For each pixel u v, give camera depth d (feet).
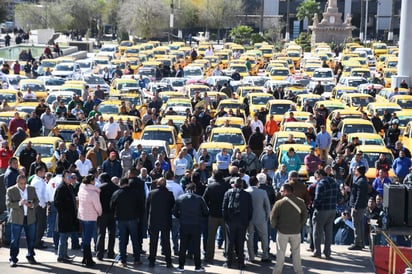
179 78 211.00
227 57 277.85
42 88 178.29
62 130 113.80
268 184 69.05
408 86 200.13
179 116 133.39
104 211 65.05
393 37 409.28
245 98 159.63
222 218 64.90
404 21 200.34
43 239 72.02
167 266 64.08
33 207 63.62
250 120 123.44
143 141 109.19
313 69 244.22
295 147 104.42
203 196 65.51
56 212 69.15
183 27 407.23
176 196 67.31
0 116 127.03
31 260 64.34
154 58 264.52
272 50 307.58
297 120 132.26
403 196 59.11
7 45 329.93
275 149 111.34
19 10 388.57
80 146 103.24
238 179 63.10
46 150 102.27
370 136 114.93
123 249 64.13
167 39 395.96
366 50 306.14
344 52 297.94
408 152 100.53
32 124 118.21
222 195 64.54
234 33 394.32
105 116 131.75
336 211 71.20
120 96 164.76
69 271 62.59
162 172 80.84
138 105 162.20
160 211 63.46
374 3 452.76
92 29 410.52
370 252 68.80
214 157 104.47
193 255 66.13
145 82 207.41
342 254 68.23
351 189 74.84
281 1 454.81
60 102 133.80
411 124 126.21
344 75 224.53
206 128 128.06
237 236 63.26
